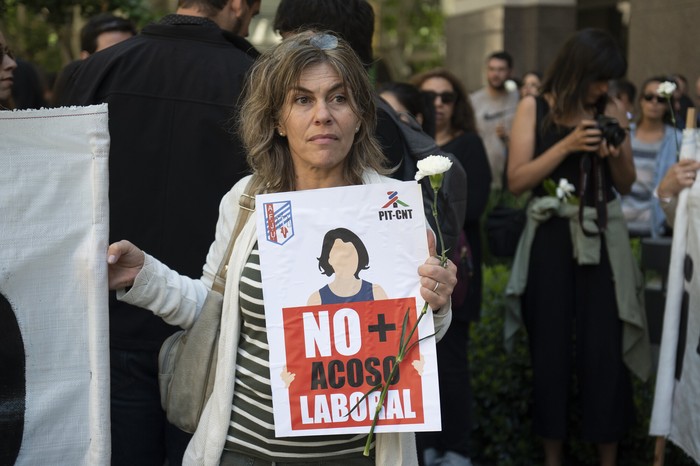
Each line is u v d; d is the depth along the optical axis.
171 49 3.31
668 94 4.17
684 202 3.77
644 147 7.20
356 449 2.51
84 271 2.44
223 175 3.26
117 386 3.20
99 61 3.36
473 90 12.83
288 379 2.43
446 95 5.20
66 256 2.43
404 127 3.20
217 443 2.51
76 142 2.41
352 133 2.51
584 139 4.31
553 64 4.61
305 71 2.45
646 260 4.86
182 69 3.28
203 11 3.44
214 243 2.72
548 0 11.97
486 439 5.20
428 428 2.39
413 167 3.20
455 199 3.16
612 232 4.50
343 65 2.46
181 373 2.62
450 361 4.59
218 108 3.25
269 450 2.49
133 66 3.29
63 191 2.42
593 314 4.48
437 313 2.44
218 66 3.30
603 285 4.49
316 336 2.43
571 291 4.54
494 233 5.05
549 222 4.56
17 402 2.40
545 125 4.59
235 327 2.51
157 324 3.17
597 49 4.45
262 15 12.52
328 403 2.42
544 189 4.60
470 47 12.88
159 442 3.27
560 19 12.03
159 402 3.23
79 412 2.46
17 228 2.39
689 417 3.69
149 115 3.26
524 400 5.09
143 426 3.21
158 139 3.25
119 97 3.26
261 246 2.44
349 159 2.59
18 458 2.41
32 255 2.40
